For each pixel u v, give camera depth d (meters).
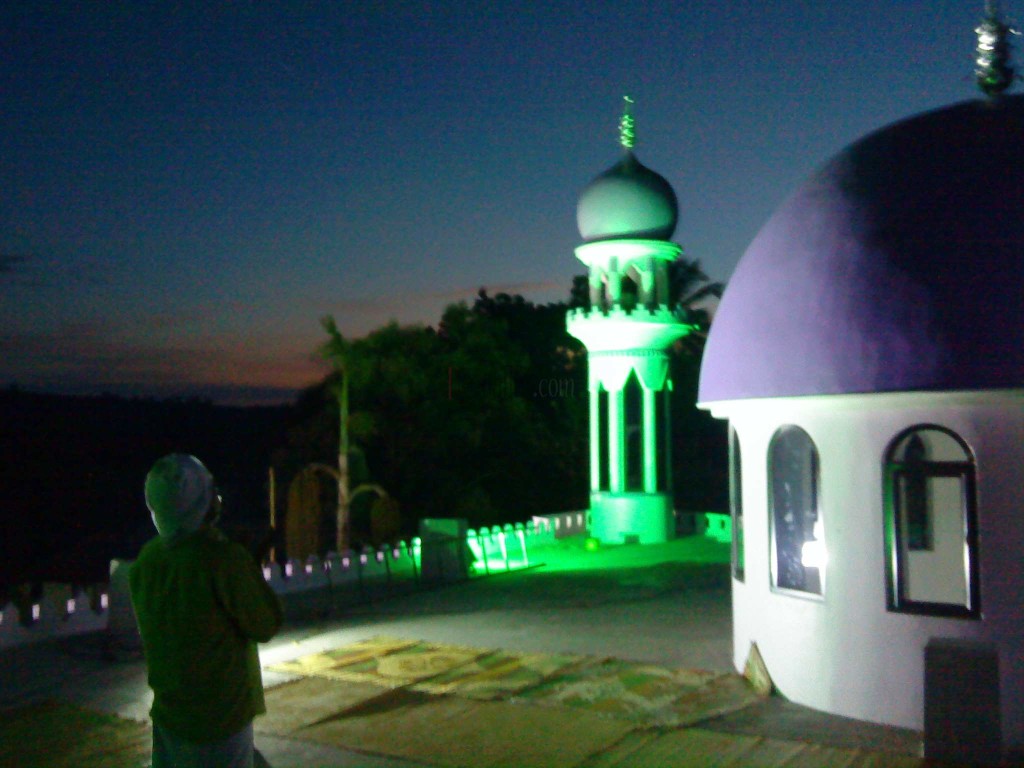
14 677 12.05
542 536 27.56
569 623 15.33
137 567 5.75
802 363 9.84
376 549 21.69
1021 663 9.01
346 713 10.12
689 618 15.64
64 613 14.51
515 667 12.02
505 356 36.56
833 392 9.55
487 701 10.48
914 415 9.49
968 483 9.27
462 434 34.12
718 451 47.66
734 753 8.70
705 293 43.72
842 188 10.38
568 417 41.88
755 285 10.62
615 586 19.58
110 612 13.25
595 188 27.83
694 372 45.12
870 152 10.52
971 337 8.88
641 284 27.94
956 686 8.32
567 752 8.80
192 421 52.41
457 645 13.56
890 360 9.23
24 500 39.16
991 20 11.08
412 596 18.55
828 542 10.05
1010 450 9.10
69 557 33.03
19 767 8.77
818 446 10.14
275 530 6.66
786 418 10.49
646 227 27.55
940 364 8.95
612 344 28.02
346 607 17.28
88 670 12.42
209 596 5.57
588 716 9.88
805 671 10.22
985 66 11.04
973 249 9.17
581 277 45.00
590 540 26.20
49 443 46.06
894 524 9.70
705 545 26.72
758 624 10.88
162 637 5.61
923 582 14.01
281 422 47.47
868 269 9.62
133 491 42.31
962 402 9.20
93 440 47.88
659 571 21.73
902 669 9.51
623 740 9.11
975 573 9.21
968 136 9.97
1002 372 8.72
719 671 11.77
